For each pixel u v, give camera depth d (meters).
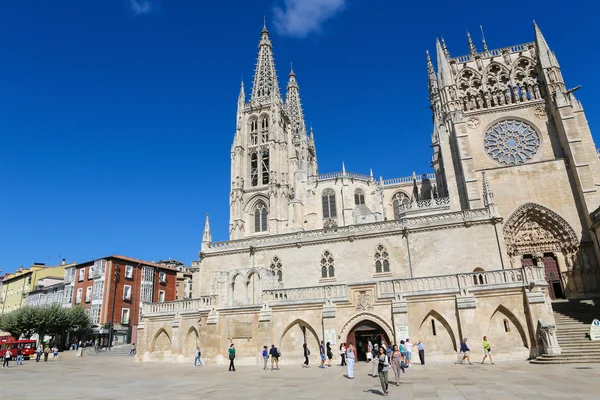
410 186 85.12
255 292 43.38
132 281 84.06
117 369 38.84
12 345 59.38
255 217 89.75
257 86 103.81
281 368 34.69
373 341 36.75
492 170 52.38
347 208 80.75
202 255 55.97
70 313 72.44
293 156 98.00
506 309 33.62
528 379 21.78
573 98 52.50
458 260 44.75
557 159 50.06
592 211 46.16
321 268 50.12
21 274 106.38
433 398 17.45
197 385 24.73
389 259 47.38
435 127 79.06
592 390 17.67
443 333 34.78
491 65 57.50
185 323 45.03
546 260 48.09
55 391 23.55
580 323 34.78
